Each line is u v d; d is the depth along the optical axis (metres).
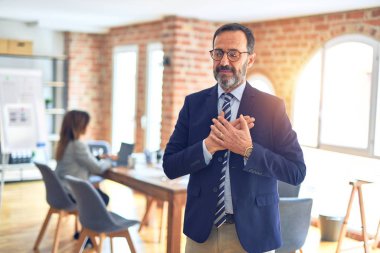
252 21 6.32
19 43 7.27
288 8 5.25
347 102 5.32
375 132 5.00
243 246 1.75
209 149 1.74
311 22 5.67
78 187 3.44
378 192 4.95
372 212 5.00
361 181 4.33
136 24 7.35
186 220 1.88
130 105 7.72
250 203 1.77
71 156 4.35
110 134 8.04
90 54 8.12
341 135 5.39
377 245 4.76
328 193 5.44
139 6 5.59
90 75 8.15
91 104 8.17
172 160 1.84
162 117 6.43
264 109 1.81
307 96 5.78
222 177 1.79
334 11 5.35
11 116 6.26
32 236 4.78
